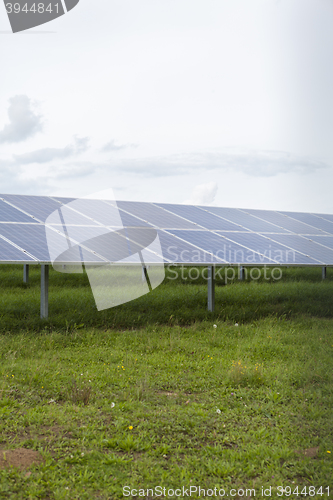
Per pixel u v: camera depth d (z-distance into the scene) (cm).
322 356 834
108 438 499
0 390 618
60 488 400
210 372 759
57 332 966
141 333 989
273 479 433
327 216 2111
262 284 1734
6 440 483
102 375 716
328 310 1288
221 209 1756
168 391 680
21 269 2056
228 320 1153
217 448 488
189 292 1445
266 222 1684
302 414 589
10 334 923
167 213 1531
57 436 501
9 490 392
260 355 864
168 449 485
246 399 640
